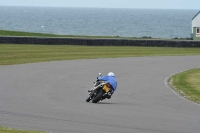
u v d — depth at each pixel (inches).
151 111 1803.6
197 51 5310.0
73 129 1385.3
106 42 5669.3
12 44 5388.8
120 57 4384.8
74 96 2159.2
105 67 3531.0
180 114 1753.2
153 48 5536.4
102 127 1438.2
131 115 1686.8
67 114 1654.8
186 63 4045.3
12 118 1544.0
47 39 5516.7
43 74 2977.4
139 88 2539.4
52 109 1758.1
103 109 1803.6
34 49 4859.7
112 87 1983.3
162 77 3065.9
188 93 2396.7
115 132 1369.3
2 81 2603.3
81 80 2760.8
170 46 5757.9
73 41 5585.6
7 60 3821.4
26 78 2758.4
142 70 3430.1
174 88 2588.6
